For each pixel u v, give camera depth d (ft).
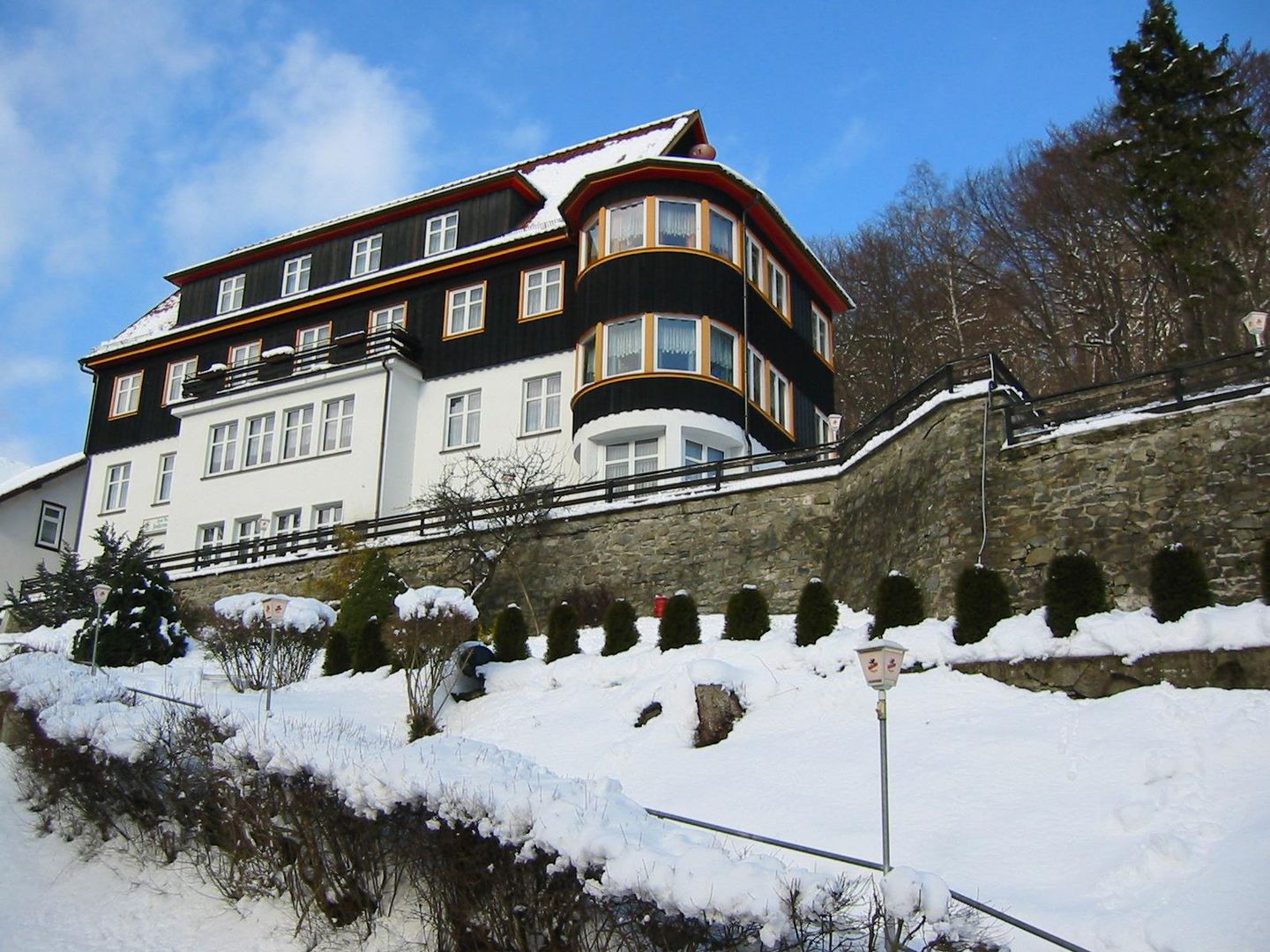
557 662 56.08
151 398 112.27
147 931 35.14
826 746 40.04
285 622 65.87
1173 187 88.58
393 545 79.56
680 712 44.68
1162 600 40.98
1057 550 49.26
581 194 85.05
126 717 42.32
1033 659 41.68
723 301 81.82
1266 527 44.11
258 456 98.17
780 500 66.28
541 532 73.56
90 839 42.01
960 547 51.90
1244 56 109.09
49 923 36.60
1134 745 34.65
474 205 99.96
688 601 55.11
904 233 136.87
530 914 26.58
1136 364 101.09
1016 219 116.98
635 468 77.92
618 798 29.22
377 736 40.01
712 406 78.07
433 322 95.61
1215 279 85.25
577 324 84.94
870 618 53.31
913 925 24.02
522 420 87.97
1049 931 26.45
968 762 36.24
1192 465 47.06
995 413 53.88
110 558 89.10
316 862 32.78
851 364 129.59
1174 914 25.80
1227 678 37.24
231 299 113.19
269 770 33.73
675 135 94.07
